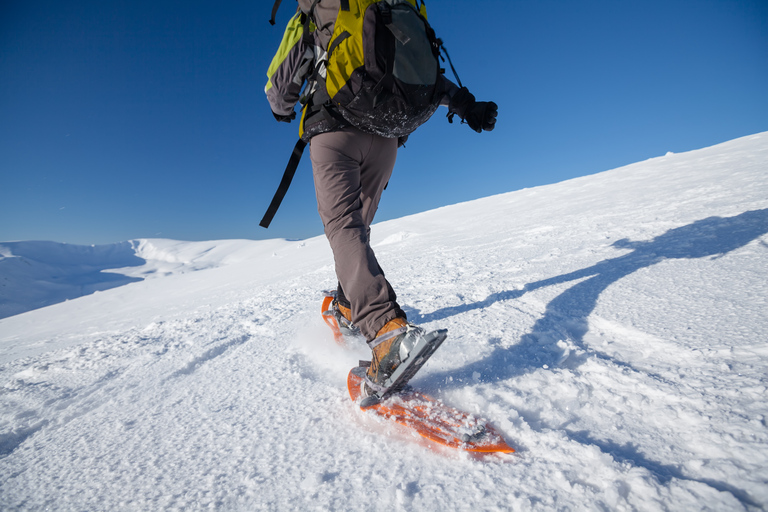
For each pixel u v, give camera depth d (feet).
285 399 3.59
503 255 10.11
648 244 7.47
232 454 2.75
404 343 2.74
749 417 2.22
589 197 19.75
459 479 2.17
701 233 7.28
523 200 28.60
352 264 3.10
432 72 3.27
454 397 3.14
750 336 3.28
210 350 5.85
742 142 27.50
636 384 2.90
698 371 2.91
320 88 3.33
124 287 35.01
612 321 4.29
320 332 5.90
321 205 3.41
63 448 3.25
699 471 1.94
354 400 3.17
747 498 1.71
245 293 13.74
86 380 5.29
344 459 2.50
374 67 2.98
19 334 15.72
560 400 2.92
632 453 2.19
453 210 35.32
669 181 17.25
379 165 3.90
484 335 4.53
